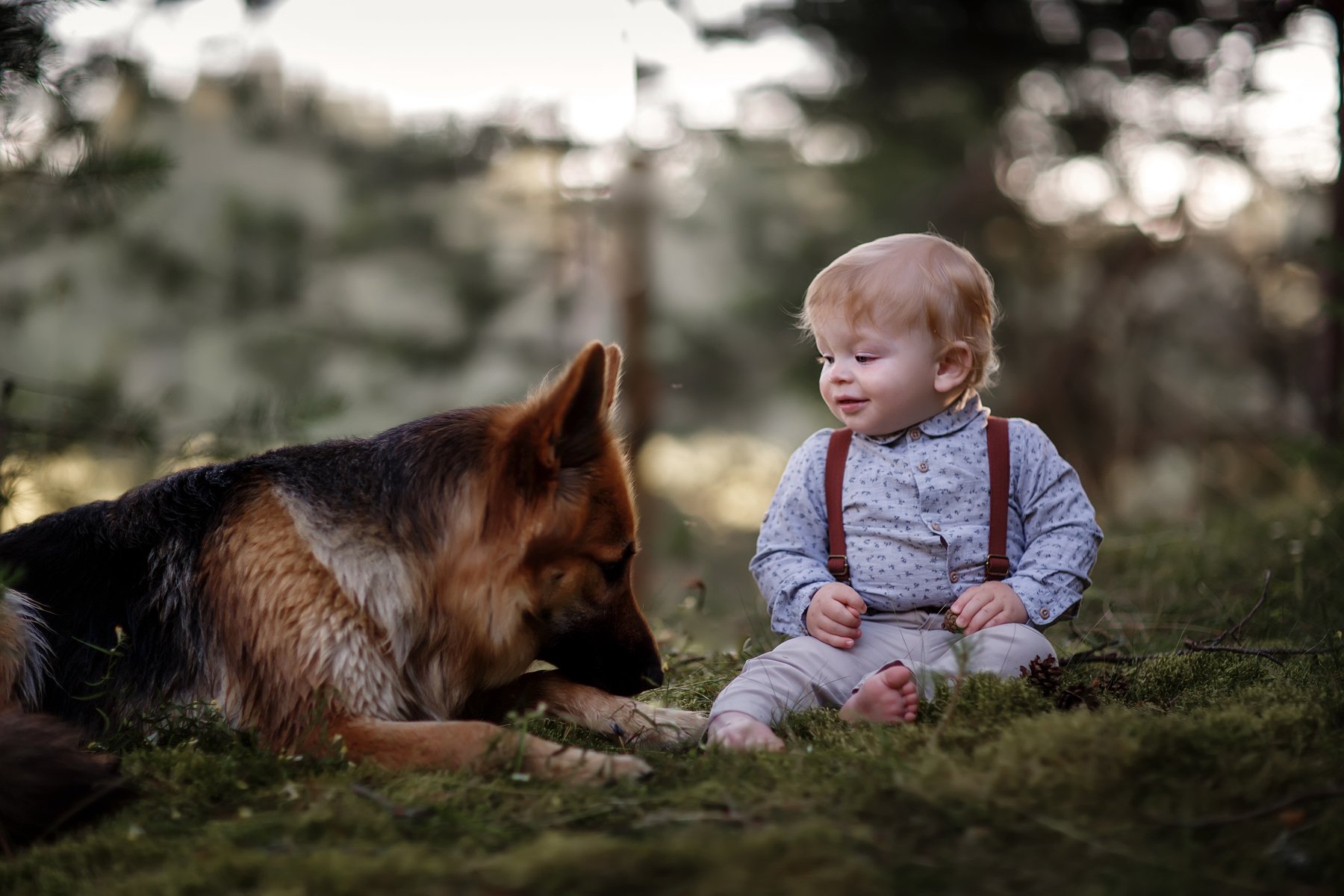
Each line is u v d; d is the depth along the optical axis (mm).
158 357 9461
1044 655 2898
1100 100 10602
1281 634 3803
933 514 3068
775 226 11734
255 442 5992
